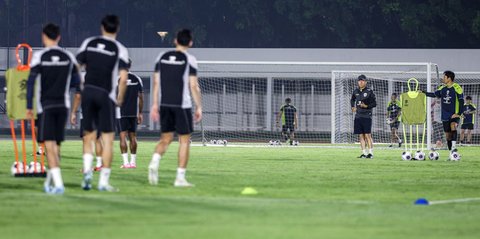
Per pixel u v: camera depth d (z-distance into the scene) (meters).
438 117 97.50
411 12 142.25
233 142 101.88
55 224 21.27
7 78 33.00
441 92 56.78
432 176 41.38
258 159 55.72
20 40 147.00
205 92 115.25
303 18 145.75
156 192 29.91
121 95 29.94
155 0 148.38
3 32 146.88
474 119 100.12
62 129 28.56
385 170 45.47
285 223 21.75
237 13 147.38
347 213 24.30
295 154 64.00
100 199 26.91
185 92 31.78
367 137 59.47
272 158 57.28
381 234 20.09
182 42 31.69
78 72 28.92
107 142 29.69
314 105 114.88
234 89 115.44
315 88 114.94
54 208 24.52
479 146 87.88
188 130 32.12
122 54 29.70
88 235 19.36
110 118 29.59
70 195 28.09
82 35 151.00
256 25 148.62
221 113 115.38
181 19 148.88
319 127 114.75
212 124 115.38
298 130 114.56
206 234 19.58
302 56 116.06
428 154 63.84
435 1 142.75
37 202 25.94
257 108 114.88
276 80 115.12
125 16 151.25
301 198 28.80
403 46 149.50
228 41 152.50
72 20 150.12
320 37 149.50
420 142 101.88
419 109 55.97
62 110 28.36
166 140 32.75
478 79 107.00
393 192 32.19
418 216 23.94
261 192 30.89
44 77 28.19
